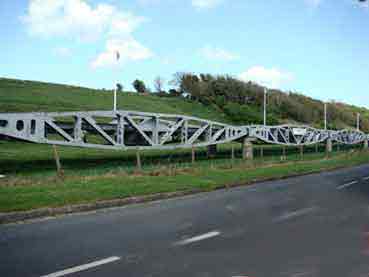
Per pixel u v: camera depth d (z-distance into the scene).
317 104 114.00
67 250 8.02
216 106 99.94
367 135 77.00
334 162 37.28
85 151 37.19
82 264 7.16
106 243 8.61
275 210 13.18
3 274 6.60
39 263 7.18
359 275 6.79
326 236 9.55
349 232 9.99
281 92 112.56
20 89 72.00
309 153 55.16
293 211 13.00
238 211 12.90
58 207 11.93
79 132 24.94
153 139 30.31
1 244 8.41
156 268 7.01
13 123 22.02
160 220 11.23
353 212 12.89
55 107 61.34
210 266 7.16
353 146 80.12
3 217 10.55
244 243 8.82
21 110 53.06
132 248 8.27
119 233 9.56
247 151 39.38
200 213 12.43
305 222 11.22
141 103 86.12
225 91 105.50
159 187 16.58
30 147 36.84
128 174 20.62
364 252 8.16
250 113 94.50
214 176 21.47
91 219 11.20
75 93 80.69
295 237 9.42
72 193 14.01
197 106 97.62
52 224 10.45
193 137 33.81
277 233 9.82
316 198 16.08
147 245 8.52
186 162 33.09
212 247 8.46
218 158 38.47
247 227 10.48
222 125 36.56
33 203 12.06
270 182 22.20
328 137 59.22
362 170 31.70
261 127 40.94
